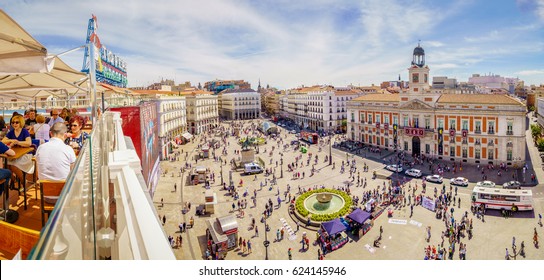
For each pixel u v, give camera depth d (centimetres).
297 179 6278
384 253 3581
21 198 856
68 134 1183
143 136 4212
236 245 3778
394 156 7738
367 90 15238
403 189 5500
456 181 5538
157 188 5759
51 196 590
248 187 5831
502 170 6134
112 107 3869
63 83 1667
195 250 3716
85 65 6462
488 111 6378
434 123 7244
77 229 383
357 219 3903
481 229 3978
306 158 8038
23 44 661
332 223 3797
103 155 777
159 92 11925
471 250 3541
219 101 19338
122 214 625
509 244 3622
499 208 4381
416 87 7569
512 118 6131
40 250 227
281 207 4906
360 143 9194
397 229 4094
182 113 11050
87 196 490
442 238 3781
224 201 5138
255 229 4103
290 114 15862
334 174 6525
